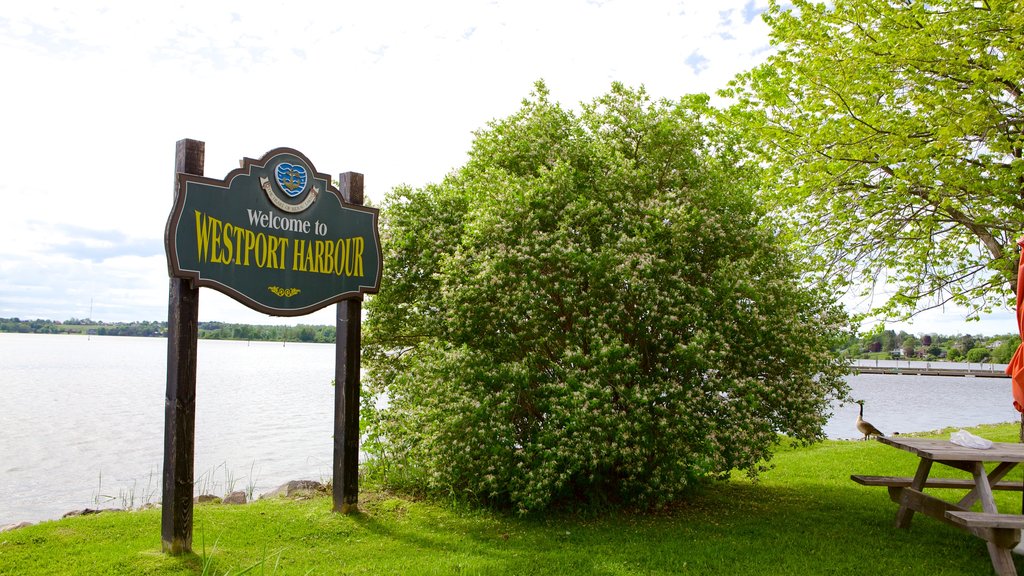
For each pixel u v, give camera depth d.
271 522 7.39
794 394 8.18
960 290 12.49
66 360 81.81
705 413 7.99
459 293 8.22
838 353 9.16
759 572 5.97
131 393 37.81
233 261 6.65
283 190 7.14
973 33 9.81
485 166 10.06
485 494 8.29
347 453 7.84
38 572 5.58
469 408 7.55
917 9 10.95
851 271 12.70
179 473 6.14
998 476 6.91
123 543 6.46
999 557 5.71
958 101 9.79
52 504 12.52
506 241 8.44
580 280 8.15
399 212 10.09
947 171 10.18
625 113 9.40
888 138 10.62
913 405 34.03
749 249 8.89
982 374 65.12
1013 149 10.72
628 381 7.97
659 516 8.10
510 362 8.36
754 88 12.91
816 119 11.80
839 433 21.86
